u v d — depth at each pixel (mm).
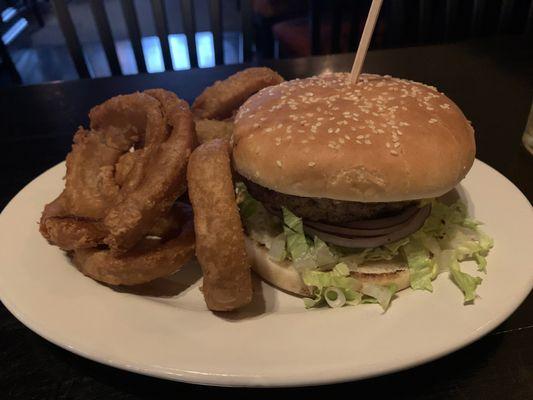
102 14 422
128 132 239
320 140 179
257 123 197
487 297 173
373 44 572
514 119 325
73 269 198
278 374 146
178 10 1050
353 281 180
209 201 172
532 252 191
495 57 408
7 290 182
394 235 190
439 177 177
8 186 268
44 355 174
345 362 149
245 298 173
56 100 350
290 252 193
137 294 195
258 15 681
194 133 210
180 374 148
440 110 197
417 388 159
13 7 903
